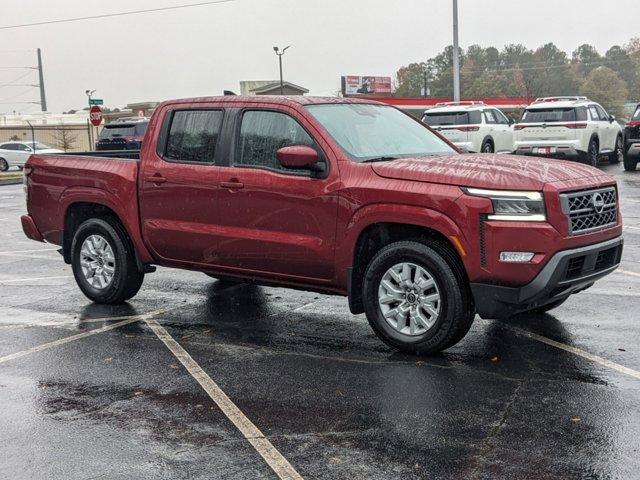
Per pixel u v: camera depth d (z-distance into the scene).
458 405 4.98
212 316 7.54
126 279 7.89
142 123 27.12
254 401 5.16
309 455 4.29
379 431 4.60
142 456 4.34
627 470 4.02
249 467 4.16
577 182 5.80
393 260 6.02
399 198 5.88
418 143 6.98
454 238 5.64
